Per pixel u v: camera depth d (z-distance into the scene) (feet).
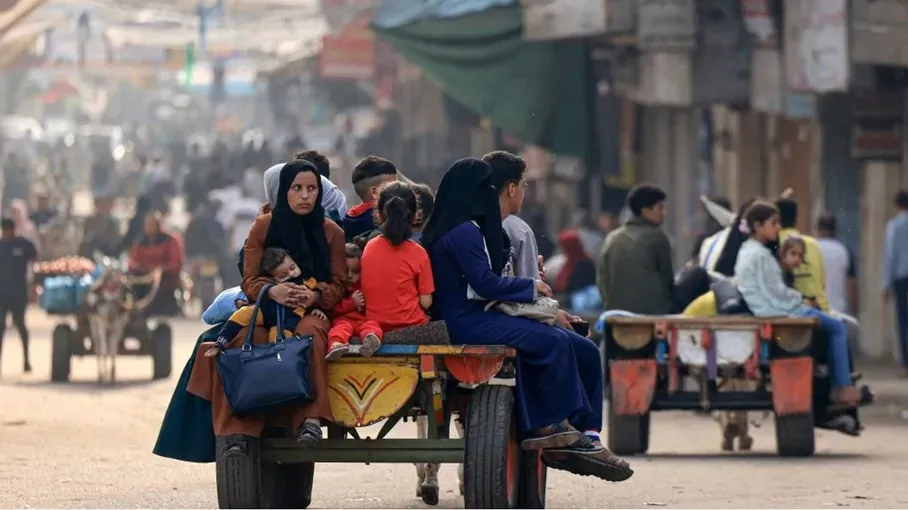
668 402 73.46
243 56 318.24
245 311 46.37
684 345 71.82
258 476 46.75
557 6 107.76
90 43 293.23
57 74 412.98
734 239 78.74
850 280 101.71
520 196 51.65
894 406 93.25
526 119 123.44
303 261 46.98
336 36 206.80
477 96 122.52
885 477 63.93
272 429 47.88
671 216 135.85
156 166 247.09
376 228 51.57
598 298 112.37
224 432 45.73
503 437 45.93
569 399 47.44
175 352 128.67
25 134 347.77
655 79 103.09
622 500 57.31
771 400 72.69
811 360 71.56
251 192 216.74
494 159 51.37
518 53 122.11
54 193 244.01
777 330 71.51
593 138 124.26
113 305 105.70
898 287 108.68
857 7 88.99
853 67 98.58
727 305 74.23
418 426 55.83
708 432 84.12
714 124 146.51
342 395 46.14
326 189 51.75
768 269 73.20
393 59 205.36
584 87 123.85
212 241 175.94
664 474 65.36
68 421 82.99
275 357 45.11
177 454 47.78
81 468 65.41
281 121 382.83
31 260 114.62
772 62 99.86
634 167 139.44
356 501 57.36
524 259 51.29
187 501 56.59
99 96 506.07
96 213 171.83
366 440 46.85
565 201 173.06
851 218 122.01
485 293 47.44
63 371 106.93
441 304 48.06
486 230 48.42
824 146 122.52
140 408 90.27
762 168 139.13
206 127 480.23
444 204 48.47
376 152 251.80
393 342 46.50
